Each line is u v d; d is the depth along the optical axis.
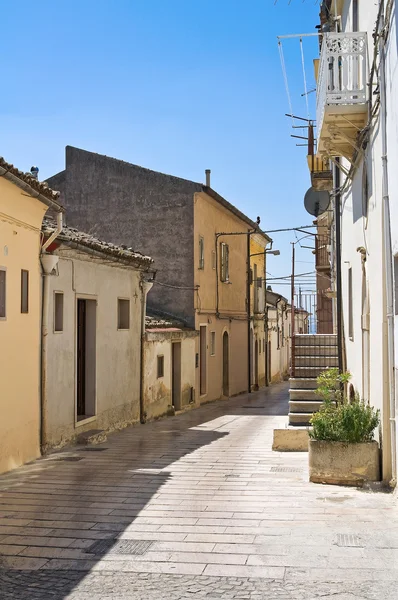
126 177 22.52
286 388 35.25
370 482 8.58
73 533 6.54
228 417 19.14
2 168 8.80
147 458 11.09
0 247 9.73
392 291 8.09
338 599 4.78
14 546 6.14
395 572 5.34
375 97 9.05
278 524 6.80
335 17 13.92
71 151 22.98
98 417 14.16
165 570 5.46
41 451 11.31
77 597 4.88
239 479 9.17
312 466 8.84
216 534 6.47
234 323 28.67
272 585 5.08
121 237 22.52
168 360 19.41
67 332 12.48
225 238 26.73
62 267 12.29
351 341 13.02
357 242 11.67
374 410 9.38
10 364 10.05
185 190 22.05
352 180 12.42
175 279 22.12
